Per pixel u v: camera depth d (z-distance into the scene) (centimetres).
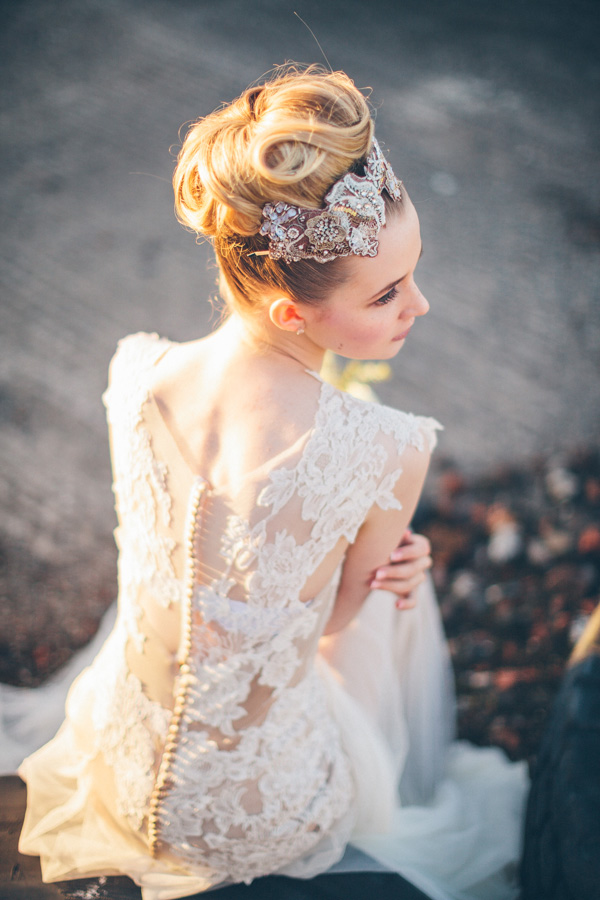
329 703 154
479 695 246
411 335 406
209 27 734
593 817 134
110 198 538
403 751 174
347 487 108
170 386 117
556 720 162
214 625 114
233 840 127
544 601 274
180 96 631
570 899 130
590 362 385
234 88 629
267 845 131
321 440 106
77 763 150
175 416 115
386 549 127
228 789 124
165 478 115
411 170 526
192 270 473
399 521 121
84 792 143
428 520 307
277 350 114
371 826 158
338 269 100
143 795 127
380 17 734
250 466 107
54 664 266
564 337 401
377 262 100
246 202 97
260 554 108
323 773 138
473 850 167
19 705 204
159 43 712
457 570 290
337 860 145
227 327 119
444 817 170
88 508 328
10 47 730
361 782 152
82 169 566
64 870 136
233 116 101
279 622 114
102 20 768
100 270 474
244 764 123
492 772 198
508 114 580
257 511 107
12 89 666
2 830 145
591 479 319
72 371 400
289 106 94
